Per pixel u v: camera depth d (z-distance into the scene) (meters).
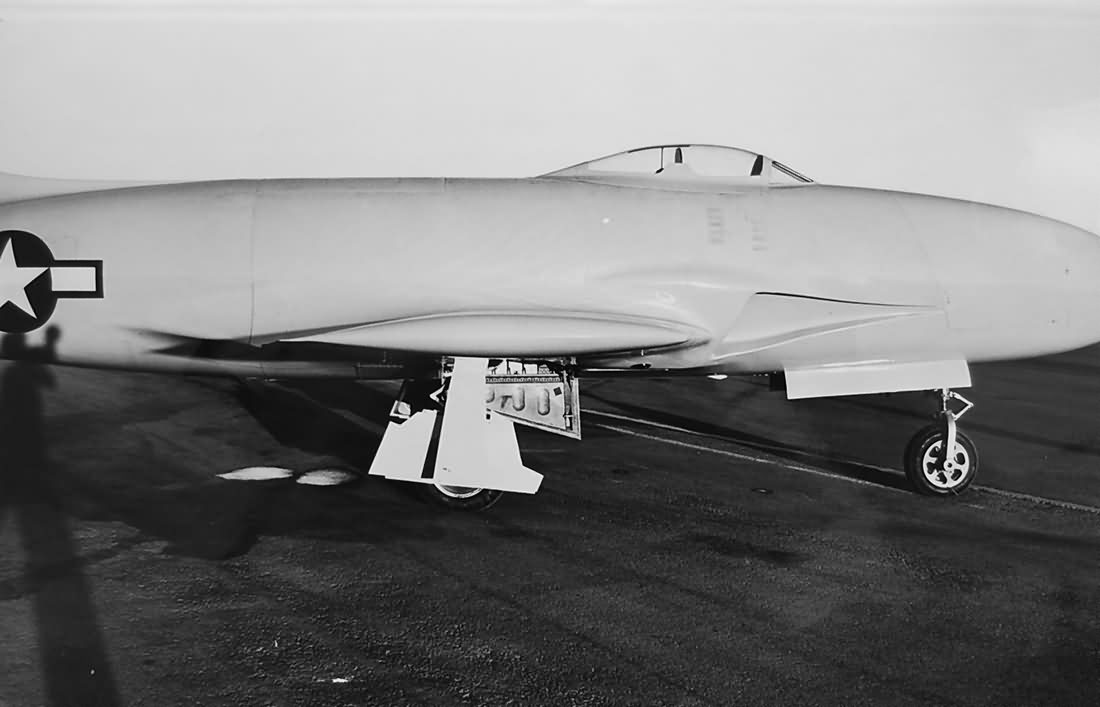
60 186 7.04
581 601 4.61
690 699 3.59
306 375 6.98
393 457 6.22
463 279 6.41
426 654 3.94
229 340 6.47
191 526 5.70
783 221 6.86
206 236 6.45
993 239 6.99
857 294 6.73
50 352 6.57
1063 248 7.09
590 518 6.08
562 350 6.18
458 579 4.88
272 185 6.79
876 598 4.75
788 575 5.07
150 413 9.28
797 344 6.80
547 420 6.65
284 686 3.61
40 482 6.67
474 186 6.82
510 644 4.07
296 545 5.38
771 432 9.16
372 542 5.48
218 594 4.58
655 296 6.53
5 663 3.75
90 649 3.91
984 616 4.54
